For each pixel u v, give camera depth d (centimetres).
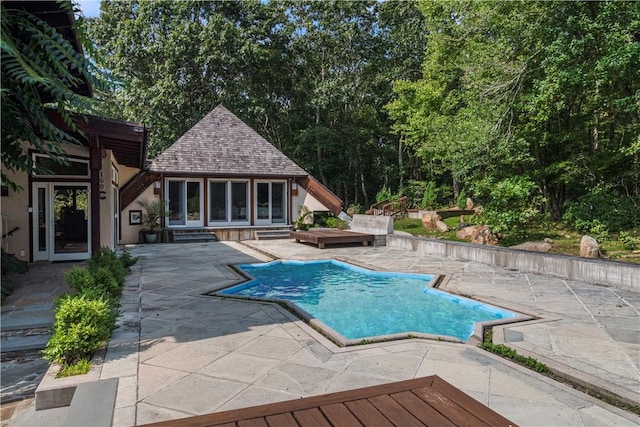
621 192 1259
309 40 2764
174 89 2262
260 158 1717
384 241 1358
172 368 358
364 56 2772
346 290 782
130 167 1475
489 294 670
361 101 2923
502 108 1122
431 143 1772
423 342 437
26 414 306
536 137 1205
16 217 930
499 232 1188
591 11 931
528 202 1226
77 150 956
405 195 2716
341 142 2869
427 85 1966
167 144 2341
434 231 1557
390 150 3025
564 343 429
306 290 783
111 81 488
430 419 183
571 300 623
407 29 2748
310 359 383
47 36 445
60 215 973
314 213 1792
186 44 2292
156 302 596
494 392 316
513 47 1098
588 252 920
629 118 1136
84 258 988
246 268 972
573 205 1155
